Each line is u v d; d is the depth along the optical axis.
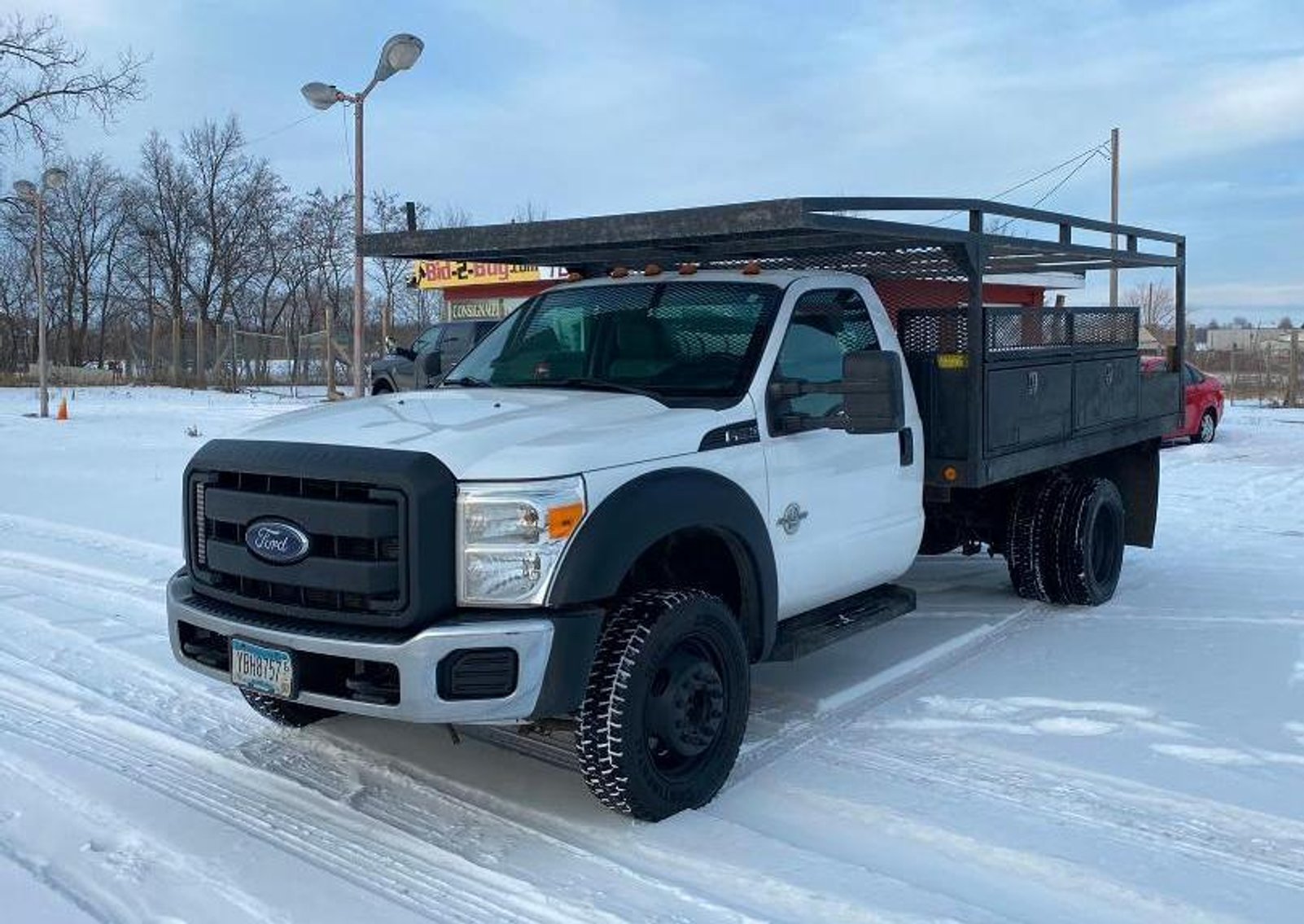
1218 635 7.46
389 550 4.41
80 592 8.70
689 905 4.02
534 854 4.42
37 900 3.96
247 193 61.38
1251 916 3.93
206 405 29.78
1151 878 4.20
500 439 4.63
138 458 16.59
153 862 4.31
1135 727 5.75
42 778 5.08
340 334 45.81
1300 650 7.07
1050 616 8.03
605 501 4.55
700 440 5.06
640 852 4.45
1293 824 4.62
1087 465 9.12
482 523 4.40
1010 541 8.20
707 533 5.11
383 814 4.80
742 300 5.85
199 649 5.01
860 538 6.11
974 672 6.71
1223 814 4.74
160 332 48.47
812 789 5.02
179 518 11.83
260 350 41.44
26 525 11.48
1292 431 23.06
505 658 4.33
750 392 5.44
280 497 4.59
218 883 4.15
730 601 5.40
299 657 4.52
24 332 54.38
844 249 6.56
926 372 6.73
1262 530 11.58
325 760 5.39
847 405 5.01
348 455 4.51
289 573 4.57
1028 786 5.05
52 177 25.08
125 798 4.89
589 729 4.49
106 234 62.38
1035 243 7.04
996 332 6.80
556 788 5.07
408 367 22.75
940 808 4.82
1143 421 8.88
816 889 4.11
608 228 5.73
